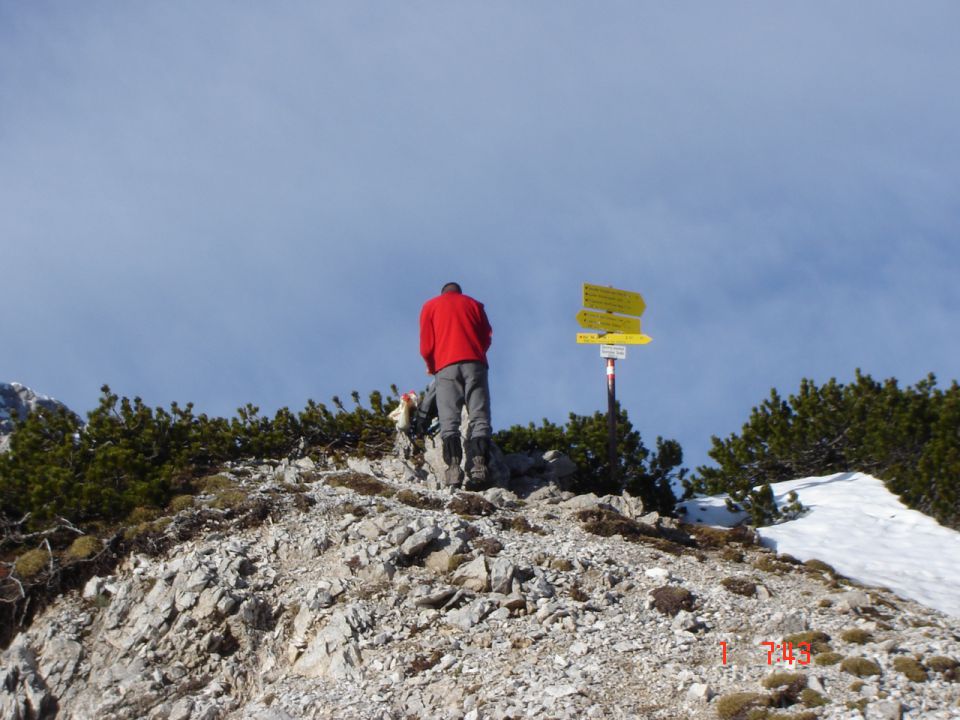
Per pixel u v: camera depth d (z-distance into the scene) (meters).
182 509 11.67
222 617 9.83
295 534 11.21
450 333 14.19
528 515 12.66
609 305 15.92
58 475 11.98
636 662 8.88
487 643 9.34
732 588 10.67
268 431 14.89
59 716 9.09
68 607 10.23
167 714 8.91
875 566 12.20
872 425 17.05
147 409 13.88
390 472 14.00
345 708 8.54
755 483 18.44
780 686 8.12
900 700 7.95
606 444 16.22
